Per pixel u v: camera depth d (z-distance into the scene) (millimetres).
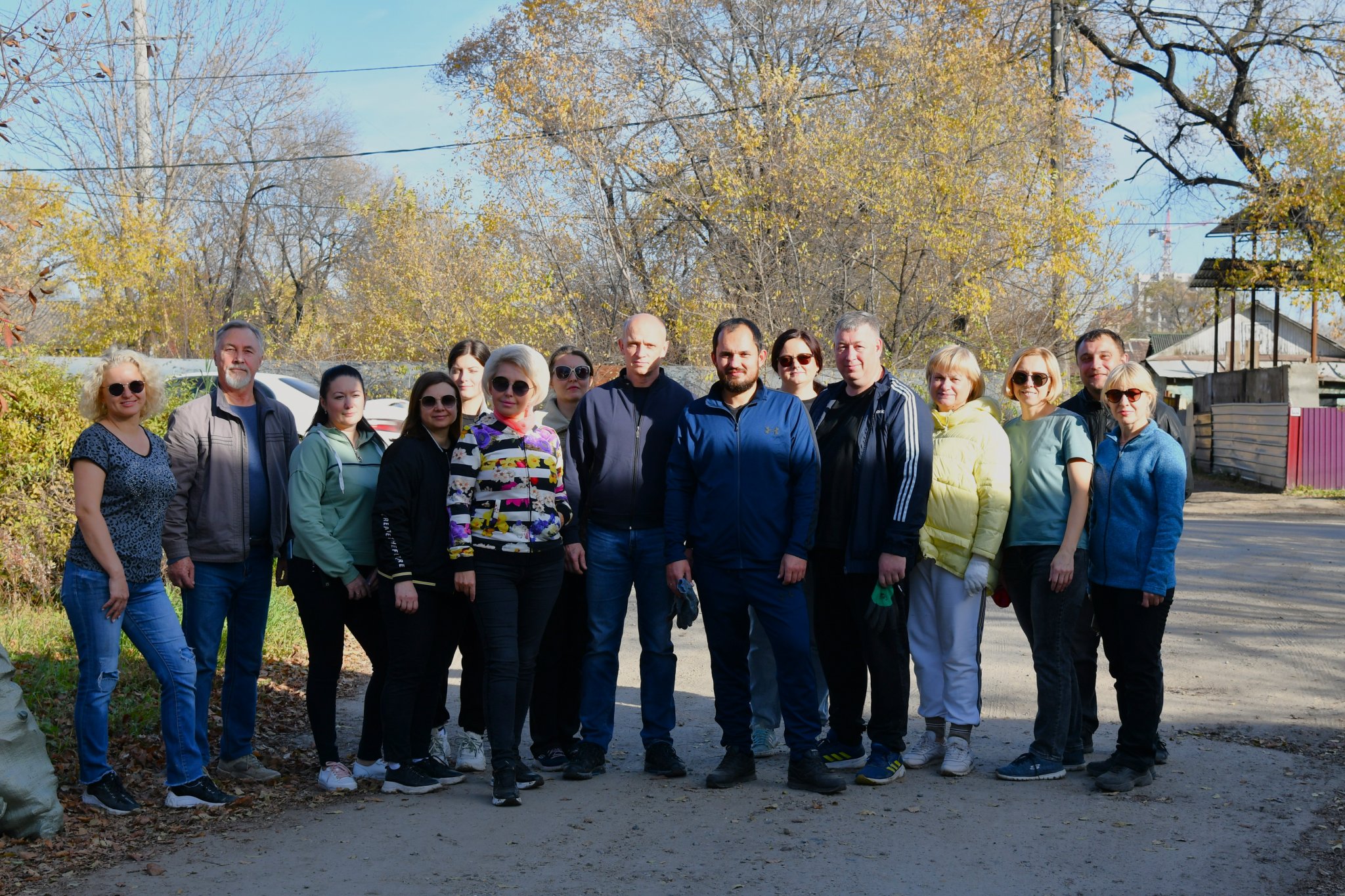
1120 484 5098
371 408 14430
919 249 21516
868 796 5000
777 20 28188
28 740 4461
